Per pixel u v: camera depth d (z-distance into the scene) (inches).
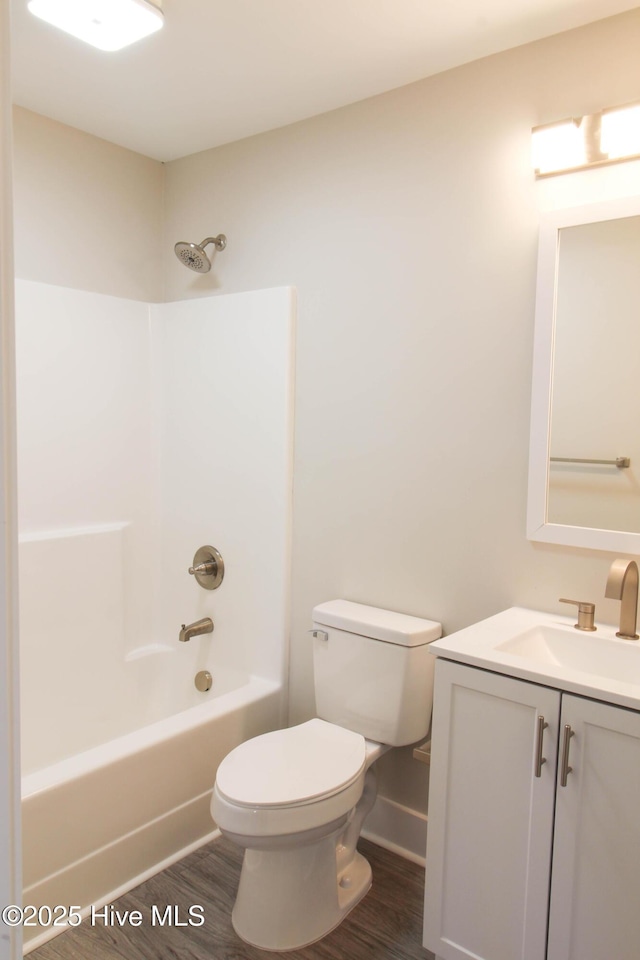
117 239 109.2
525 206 75.2
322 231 93.6
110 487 108.4
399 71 81.2
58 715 99.5
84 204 104.0
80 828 73.8
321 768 72.3
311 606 97.1
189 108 92.8
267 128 98.7
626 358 69.1
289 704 100.7
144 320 112.7
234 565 104.8
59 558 99.1
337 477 93.4
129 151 109.7
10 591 24.7
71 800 72.7
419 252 83.9
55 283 101.2
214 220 107.7
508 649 65.8
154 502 115.4
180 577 112.9
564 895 57.4
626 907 54.4
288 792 67.4
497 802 61.2
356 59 78.6
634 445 69.1
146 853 81.3
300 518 97.8
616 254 69.1
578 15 69.0
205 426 107.7
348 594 92.9
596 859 55.6
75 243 103.4
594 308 70.7
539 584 75.9
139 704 111.0
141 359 112.4
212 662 108.6
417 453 85.2
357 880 79.4
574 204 71.8
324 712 87.7
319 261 94.1
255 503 101.6
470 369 80.2
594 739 55.0
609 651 66.1
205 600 109.3
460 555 82.0
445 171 81.1
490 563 79.6
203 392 107.7
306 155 95.0
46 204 99.3
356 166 89.4
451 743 64.0
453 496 82.3
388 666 80.0
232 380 103.6
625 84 68.5
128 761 78.2
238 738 92.7
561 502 73.5
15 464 24.7
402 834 87.6
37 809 69.8
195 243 111.0
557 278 72.7
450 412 82.1
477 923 63.2
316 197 94.0
